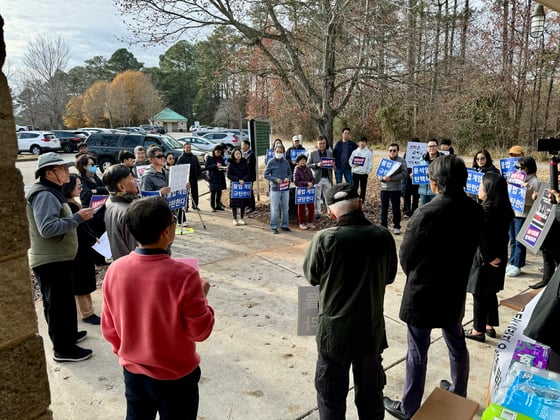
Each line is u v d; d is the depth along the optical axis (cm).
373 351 214
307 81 1077
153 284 172
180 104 7738
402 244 251
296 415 279
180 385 183
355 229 213
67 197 392
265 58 1149
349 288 211
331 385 222
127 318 176
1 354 113
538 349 238
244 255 630
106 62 7475
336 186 226
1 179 108
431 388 306
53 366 336
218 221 864
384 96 1120
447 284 241
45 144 2773
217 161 959
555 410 169
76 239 336
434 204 239
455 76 1164
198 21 939
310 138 3209
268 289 496
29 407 120
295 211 870
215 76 1138
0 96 107
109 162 1800
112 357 351
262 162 1875
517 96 1819
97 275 550
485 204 331
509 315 425
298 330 245
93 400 294
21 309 116
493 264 341
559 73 1709
